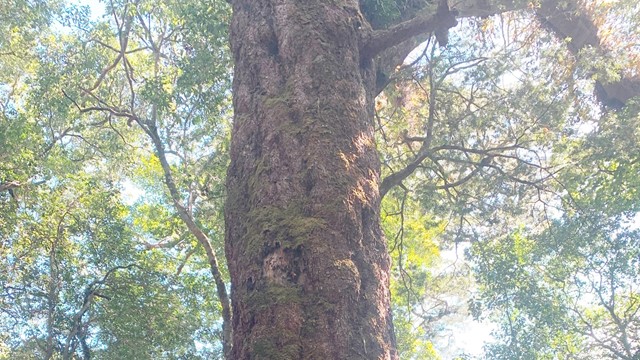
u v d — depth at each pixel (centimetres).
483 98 1520
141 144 1955
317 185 618
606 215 1638
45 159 1614
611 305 1730
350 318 552
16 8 1606
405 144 1611
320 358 518
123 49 1585
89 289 1474
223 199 1428
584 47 1488
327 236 583
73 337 1428
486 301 1775
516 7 1391
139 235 1900
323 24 758
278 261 571
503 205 1623
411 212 1825
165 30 1622
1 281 1491
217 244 1619
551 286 1770
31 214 1496
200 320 1611
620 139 1481
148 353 1457
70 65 1534
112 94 1655
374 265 607
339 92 704
